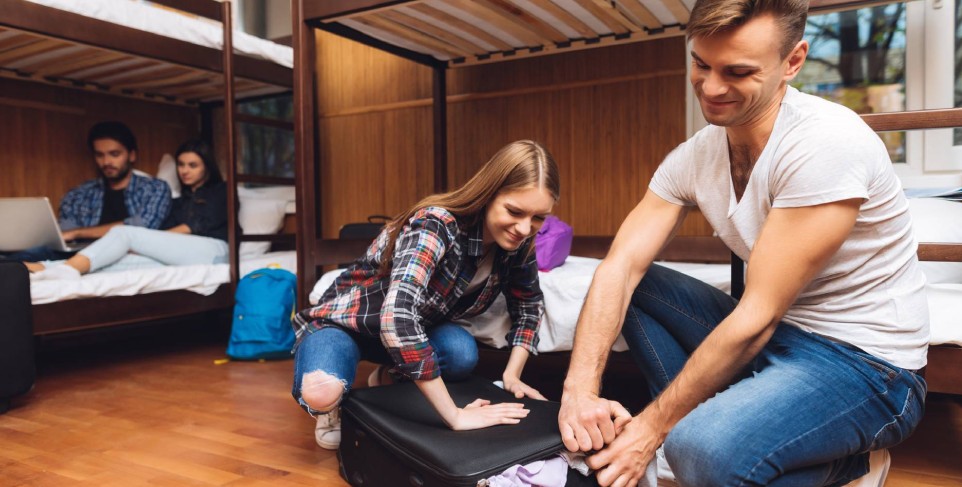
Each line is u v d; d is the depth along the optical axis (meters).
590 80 2.91
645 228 1.28
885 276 1.03
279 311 2.59
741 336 0.99
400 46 2.78
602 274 1.24
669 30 2.51
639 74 2.79
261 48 3.11
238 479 1.38
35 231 2.47
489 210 1.28
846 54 2.36
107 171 3.04
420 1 2.10
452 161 3.29
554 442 1.11
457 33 2.59
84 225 3.10
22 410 1.93
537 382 2.16
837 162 0.95
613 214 2.90
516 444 1.10
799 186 0.97
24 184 3.24
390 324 1.17
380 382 1.89
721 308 1.28
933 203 1.65
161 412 1.88
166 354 2.76
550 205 1.24
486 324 1.72
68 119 3.40
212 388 2.16
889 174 1.00
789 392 0.98
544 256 1.82
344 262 2.30
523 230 1.24
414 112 3.43
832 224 0.95
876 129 1.36
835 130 0.97
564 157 3.00
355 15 2.12
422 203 1.34
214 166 3.13
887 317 1.03
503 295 1.72
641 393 2.00
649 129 2.80
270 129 3.75
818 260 0.97
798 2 0.92
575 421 1.10
